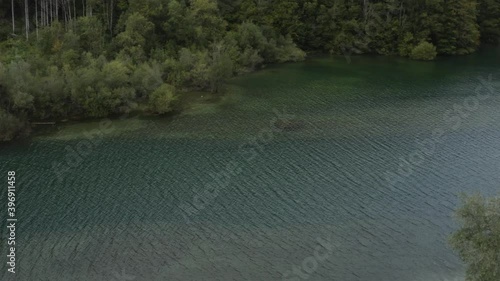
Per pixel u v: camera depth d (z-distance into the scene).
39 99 72.12
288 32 116.56
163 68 87.62
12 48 85.19
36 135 68.81
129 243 45.69
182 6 99.00
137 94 80.06
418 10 122.19
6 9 95.44
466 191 54.41
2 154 63.06
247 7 113.69
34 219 49.16
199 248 45.03
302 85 94.62
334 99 86.31
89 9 94.31
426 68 109.88
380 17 121.75
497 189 54.78
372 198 53.25
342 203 52.31
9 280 40.72
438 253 44.38
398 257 43.88
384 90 92.00
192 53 93.31
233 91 90.00
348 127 72.94
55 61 80.19
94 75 75.56
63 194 53.88
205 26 101.62
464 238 32.03
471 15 124.69
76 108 75.06
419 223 48.81
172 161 61.81
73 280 40.84
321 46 122.06
